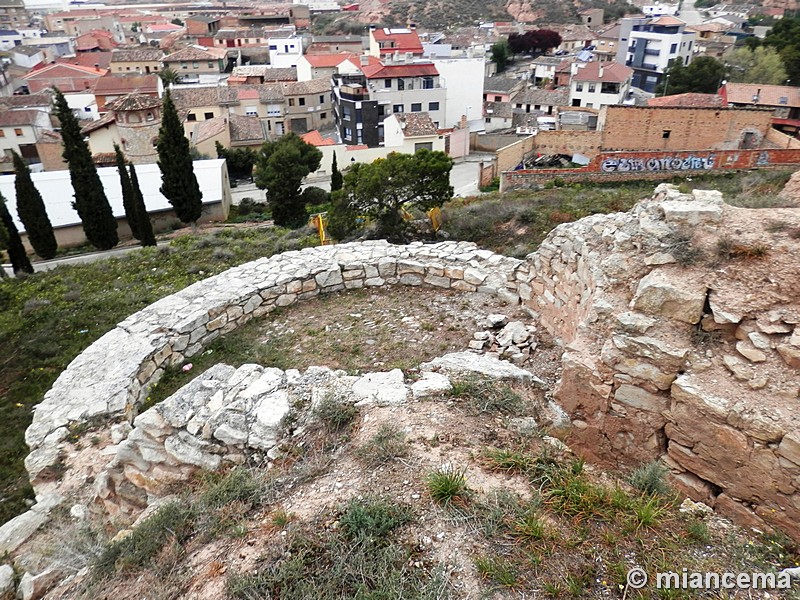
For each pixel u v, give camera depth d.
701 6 136.75
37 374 12.25
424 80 58.31
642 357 6.59
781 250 6.37
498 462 5.80
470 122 61.62
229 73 94.25
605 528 4.99
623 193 25.53
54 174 37.72
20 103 65.38
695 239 6.94
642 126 40.19
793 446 5.37
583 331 7.53
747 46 66.81
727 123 38.22
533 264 11.04
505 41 93.19
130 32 138.75
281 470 6.48
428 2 131.62
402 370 8.73
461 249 13.20
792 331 5.90
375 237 19.34
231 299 11.53
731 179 28.81
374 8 130.88
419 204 20.30
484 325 10.85
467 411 6.99
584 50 90.19
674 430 6.38
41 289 17.22
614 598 4.33
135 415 9.55
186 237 23.44
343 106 59.78
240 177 52.97
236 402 7.66
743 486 5.82
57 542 7.00
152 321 11.20
